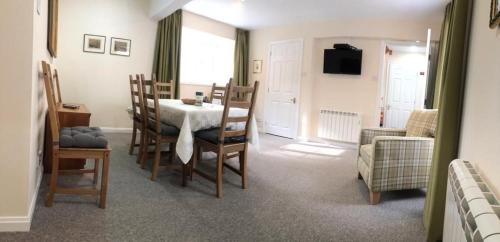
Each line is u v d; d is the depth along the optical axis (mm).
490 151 1406
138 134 5422
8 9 1822
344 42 5922
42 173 2930
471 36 1928
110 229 2051
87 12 5324
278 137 6508
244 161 3029
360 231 2266
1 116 1858
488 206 993
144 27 5750
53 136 2215
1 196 1894
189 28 6145
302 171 3828
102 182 2346
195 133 3084
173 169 3488
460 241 1185
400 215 2596
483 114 1560
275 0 4848
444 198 2078
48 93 2178
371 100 5789
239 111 3262
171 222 2223
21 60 1872
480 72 1676
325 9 5242
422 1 4441
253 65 7191
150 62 5871
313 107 6242
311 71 6164
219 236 2064
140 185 2939
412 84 6895
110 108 5629
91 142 2291
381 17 5492
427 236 2139
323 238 2127
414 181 2908
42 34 2506
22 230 1935
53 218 2131
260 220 2350
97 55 5449
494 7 1430
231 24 6781
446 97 2053
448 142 2059
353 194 3066
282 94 6633
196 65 6594
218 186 2766
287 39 6488
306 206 2688
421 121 3252
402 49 6582
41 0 2342
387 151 2771
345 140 5914
